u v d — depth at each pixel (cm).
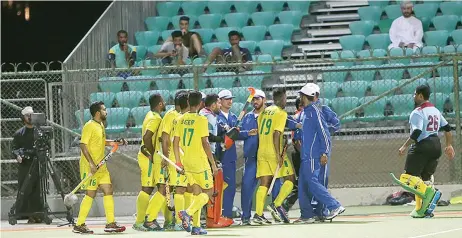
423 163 4506
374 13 6819
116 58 6178
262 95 4516
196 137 3891
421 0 6781
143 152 4391
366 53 6119
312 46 6675
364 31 6681
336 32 6831
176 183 4172
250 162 4525
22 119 5106
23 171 5075
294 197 4819
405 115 5678
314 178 4322
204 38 6775
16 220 5003
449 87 5622
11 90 5900
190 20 7044
